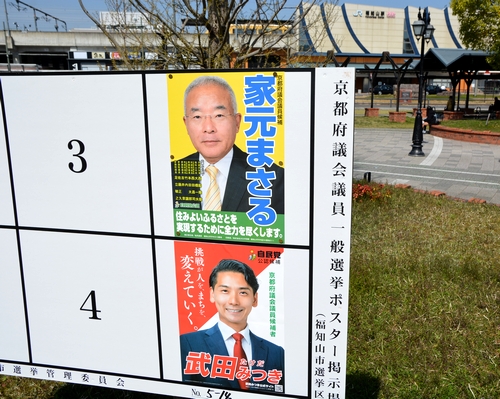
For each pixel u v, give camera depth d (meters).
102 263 2.82
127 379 2.92
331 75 2.30
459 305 4.66
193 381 2.82
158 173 2.62
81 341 2.95
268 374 2.69
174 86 2.50
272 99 2.38
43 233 2.87
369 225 7.44
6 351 3.07
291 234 2.50
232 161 2.50
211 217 2.59
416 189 10.17
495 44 20.97
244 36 6.39
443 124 22.72
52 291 2.93
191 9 5.35
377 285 5.14
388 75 56.66
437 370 3.71
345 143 2.35
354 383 3.62
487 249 6.28
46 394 3.71
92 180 2.73
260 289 2.60
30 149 2.78
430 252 6.15
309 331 2.58
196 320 2.74
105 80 2.59
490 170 12.46
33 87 2.69
